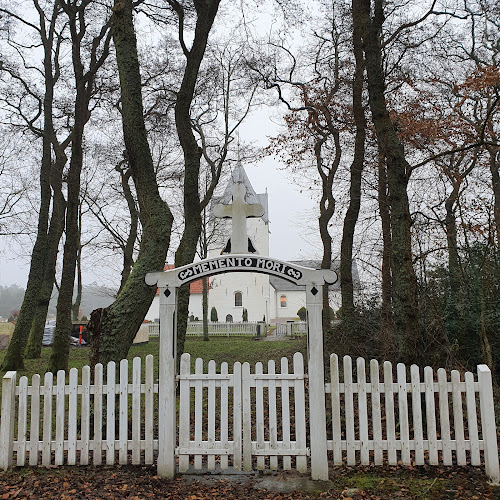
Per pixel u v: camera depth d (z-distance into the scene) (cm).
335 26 1805
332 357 675
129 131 933
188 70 1326
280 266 684
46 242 1972
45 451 683
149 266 881
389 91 1616
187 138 1351
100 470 674
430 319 1048
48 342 3086
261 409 674
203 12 1308
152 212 912
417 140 1476
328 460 726
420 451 662
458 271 1239
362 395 671
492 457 639
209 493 605
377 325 1311
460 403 662
